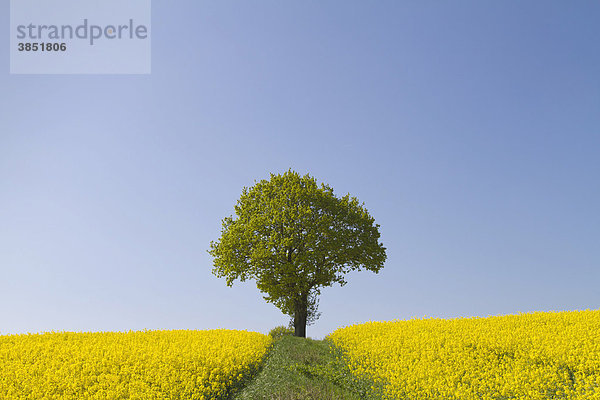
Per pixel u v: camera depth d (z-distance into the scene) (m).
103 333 25.88
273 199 30.55
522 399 12.61
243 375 17.48
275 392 15.01
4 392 13.64
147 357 17.58
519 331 18.94
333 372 17.31
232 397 15.26
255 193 31.80
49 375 15.00
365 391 15.63
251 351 20.25
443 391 13.98
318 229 29.52
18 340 22.06
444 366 15.77
